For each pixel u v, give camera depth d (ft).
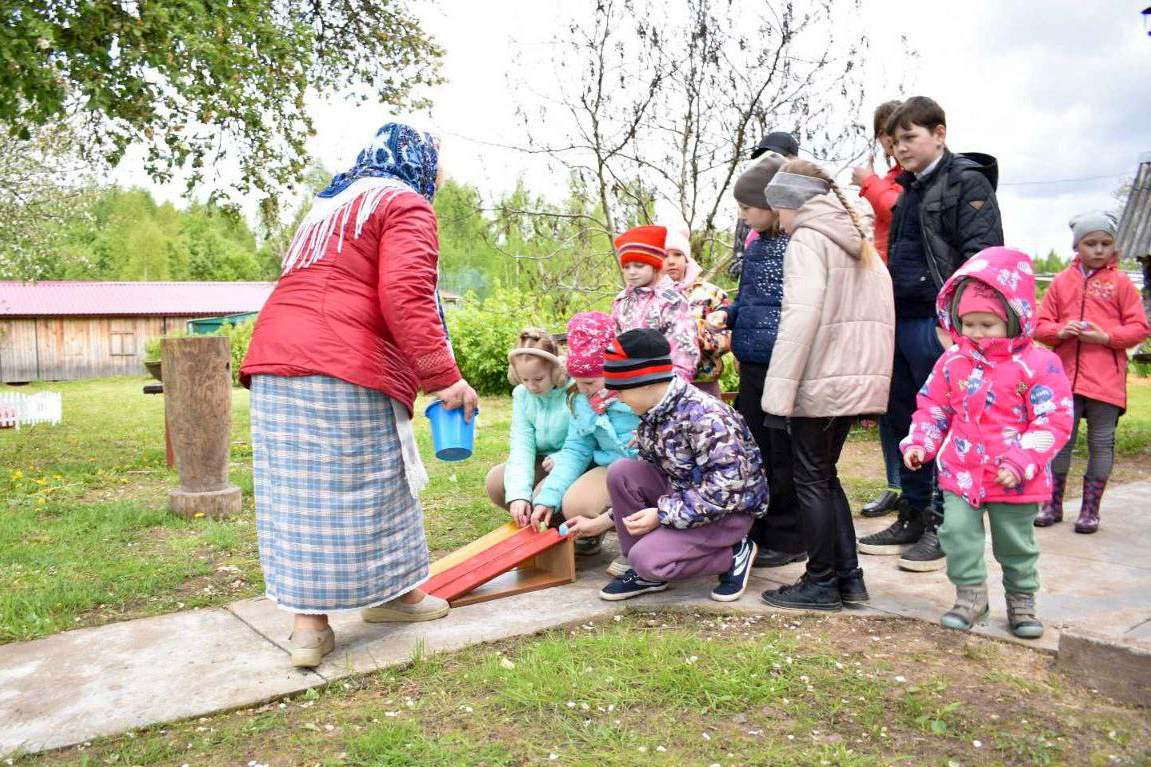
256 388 10.46
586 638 10.80
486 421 38.06
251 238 282.77
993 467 10.43
